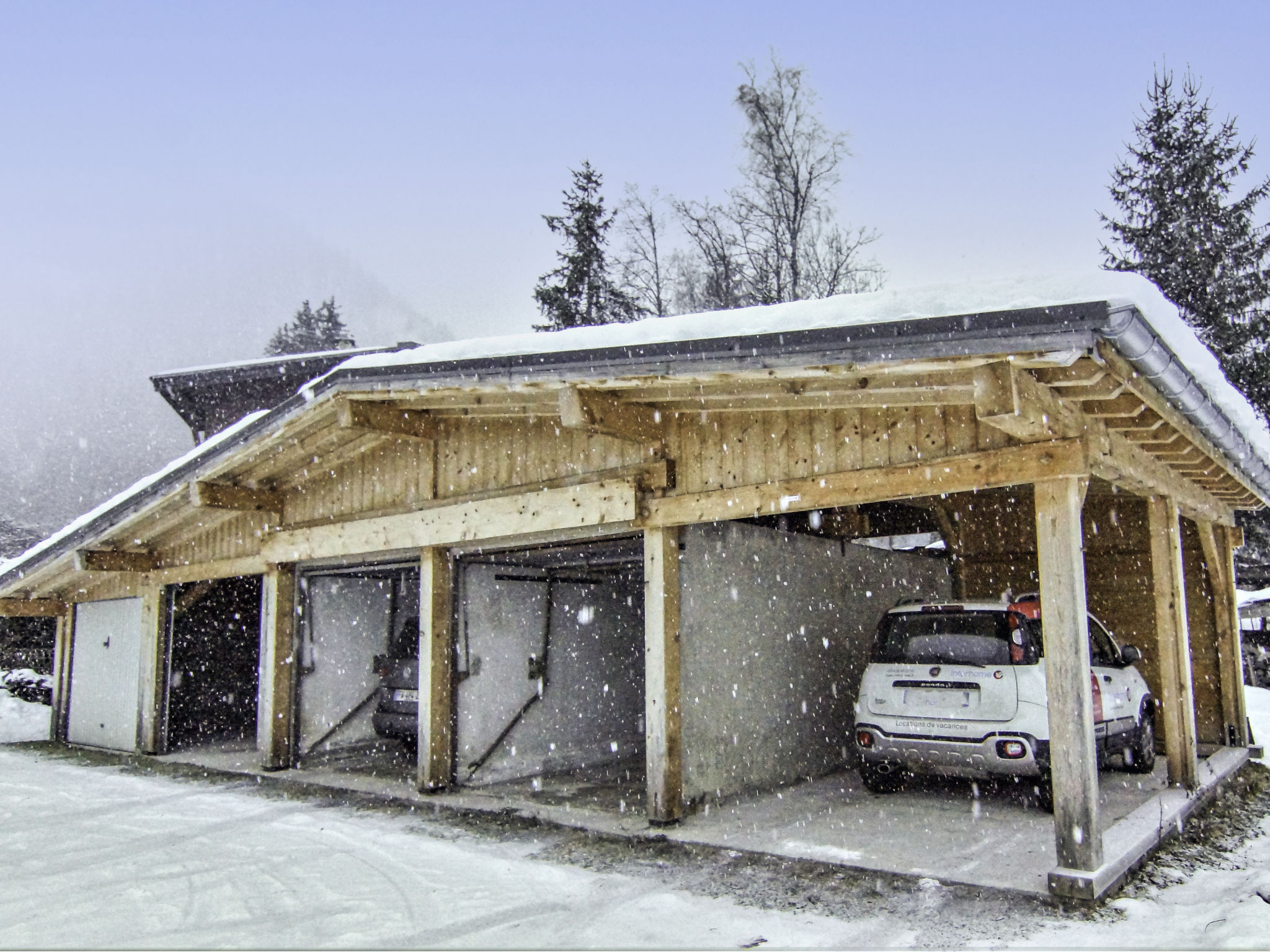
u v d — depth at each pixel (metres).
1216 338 22.02
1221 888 5.07
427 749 8.21
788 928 4.59
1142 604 9.93
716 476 6.63
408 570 10.73
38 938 4.65
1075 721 4.83
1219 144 23.58
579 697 10.07
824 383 5.46
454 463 8.51
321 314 57.47
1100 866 4.84
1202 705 9.82
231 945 4.53
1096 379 4.39
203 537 11.50
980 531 10.96
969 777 6.82
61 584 13.48
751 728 7.65
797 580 8.62
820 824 6.52
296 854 6.29
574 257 30.03
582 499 7.30
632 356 5.65
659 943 4.45
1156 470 6.66
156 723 11.62
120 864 6.08
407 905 5.12
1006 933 4.39
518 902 5.12
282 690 10.03
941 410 5.54
